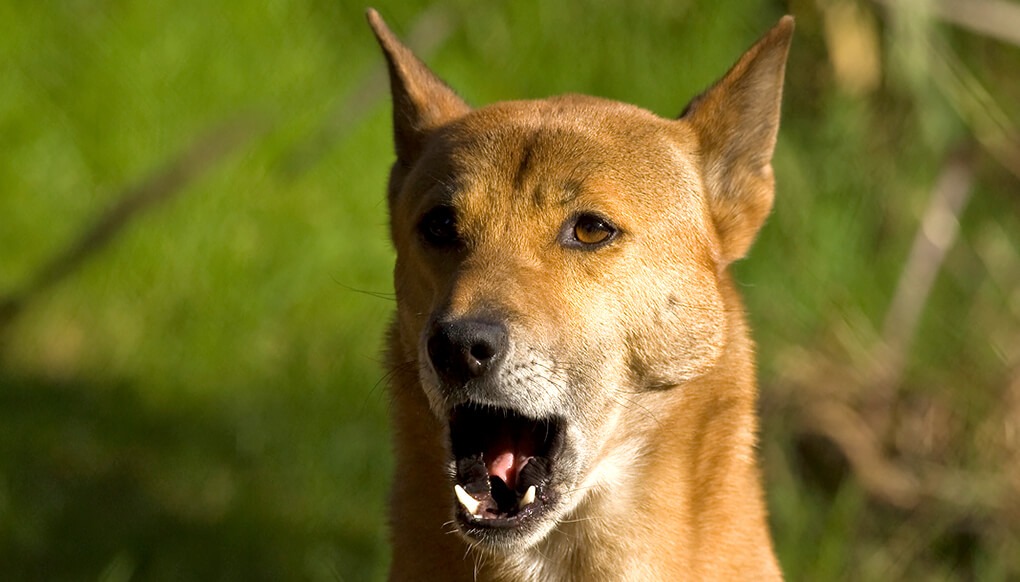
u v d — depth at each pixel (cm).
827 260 1220
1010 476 1087
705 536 769
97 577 1059
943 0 1236
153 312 1270
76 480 1160
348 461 1157
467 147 771
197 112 1363
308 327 1244
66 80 1394
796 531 1065
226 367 1229
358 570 1078
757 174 812
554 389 715
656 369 758
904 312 1190
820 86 1275
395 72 845
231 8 1399
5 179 1357
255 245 1284
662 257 762
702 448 771
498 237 743
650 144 783
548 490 732
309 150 1321
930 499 1081
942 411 1122
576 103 812
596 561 764
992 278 1227
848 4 1257
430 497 768
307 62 1383
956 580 1053
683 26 1327
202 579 1073
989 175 1256
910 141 1252
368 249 1276
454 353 696
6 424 1207
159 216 1302
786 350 1166
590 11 1341
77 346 1272
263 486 1143
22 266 1320
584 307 735
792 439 1120
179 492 1149
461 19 1359
